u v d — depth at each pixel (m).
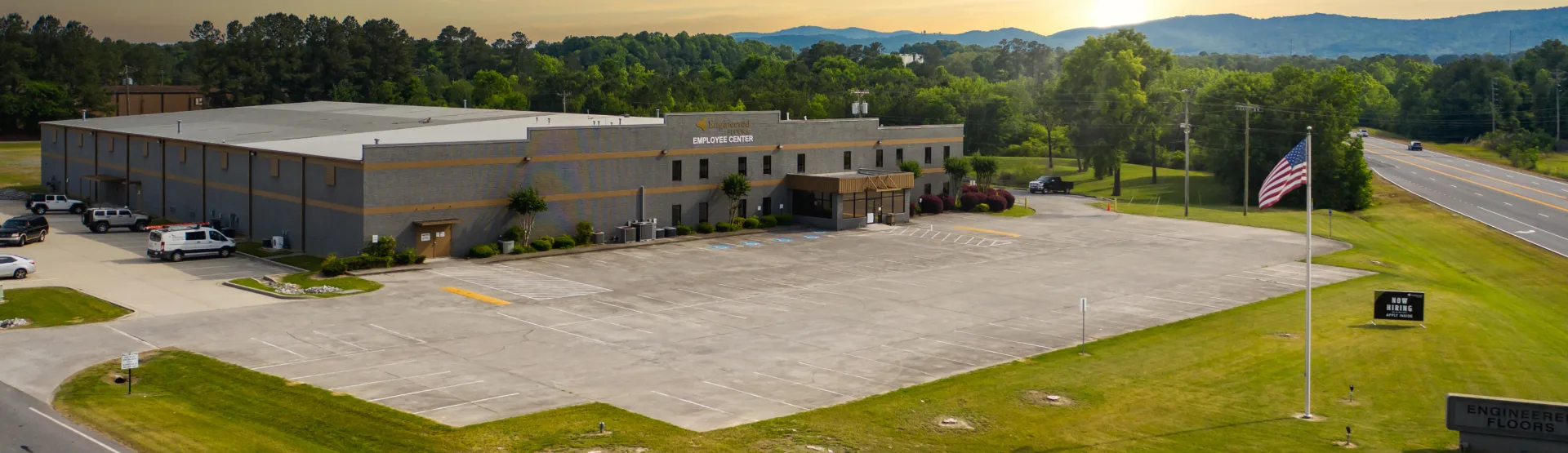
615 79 189.88
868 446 32.66
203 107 178.75
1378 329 49.22
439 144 66.06
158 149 83.44
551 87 180.50
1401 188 120.81
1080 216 95.50
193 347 43.94
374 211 63.69
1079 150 140.62
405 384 38.84
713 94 179.00
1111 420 35.34
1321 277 64.38
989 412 36.09
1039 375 40.78
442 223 66.00
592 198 74.25
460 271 62.72
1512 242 85.00
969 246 75.44
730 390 38.69
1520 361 43.88
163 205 83.50
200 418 34.62
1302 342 46.38
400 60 196.50
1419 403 37.47
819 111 154.62
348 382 39.06
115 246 69.69
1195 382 40.06
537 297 55.41
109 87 175.12
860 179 84.06
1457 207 105.94
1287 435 33.78
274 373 40.12
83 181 95.25
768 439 33.06
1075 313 53.09
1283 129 111.69
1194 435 33.84
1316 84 112.81
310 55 189.50
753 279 61.56
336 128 87.25
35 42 173.12
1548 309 63.06
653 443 32.47
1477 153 168.00
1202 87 168.88
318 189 66.62
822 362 42.84
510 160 69.56
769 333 47.91
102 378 39.19
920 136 96.94
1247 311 53.66
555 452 31.66
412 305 52.78
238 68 180.00
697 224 80.75
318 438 32.75
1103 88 126.31
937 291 58.53
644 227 76.00
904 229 84.31
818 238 78.62
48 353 42.69
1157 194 123.38
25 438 32.34
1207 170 130.62
